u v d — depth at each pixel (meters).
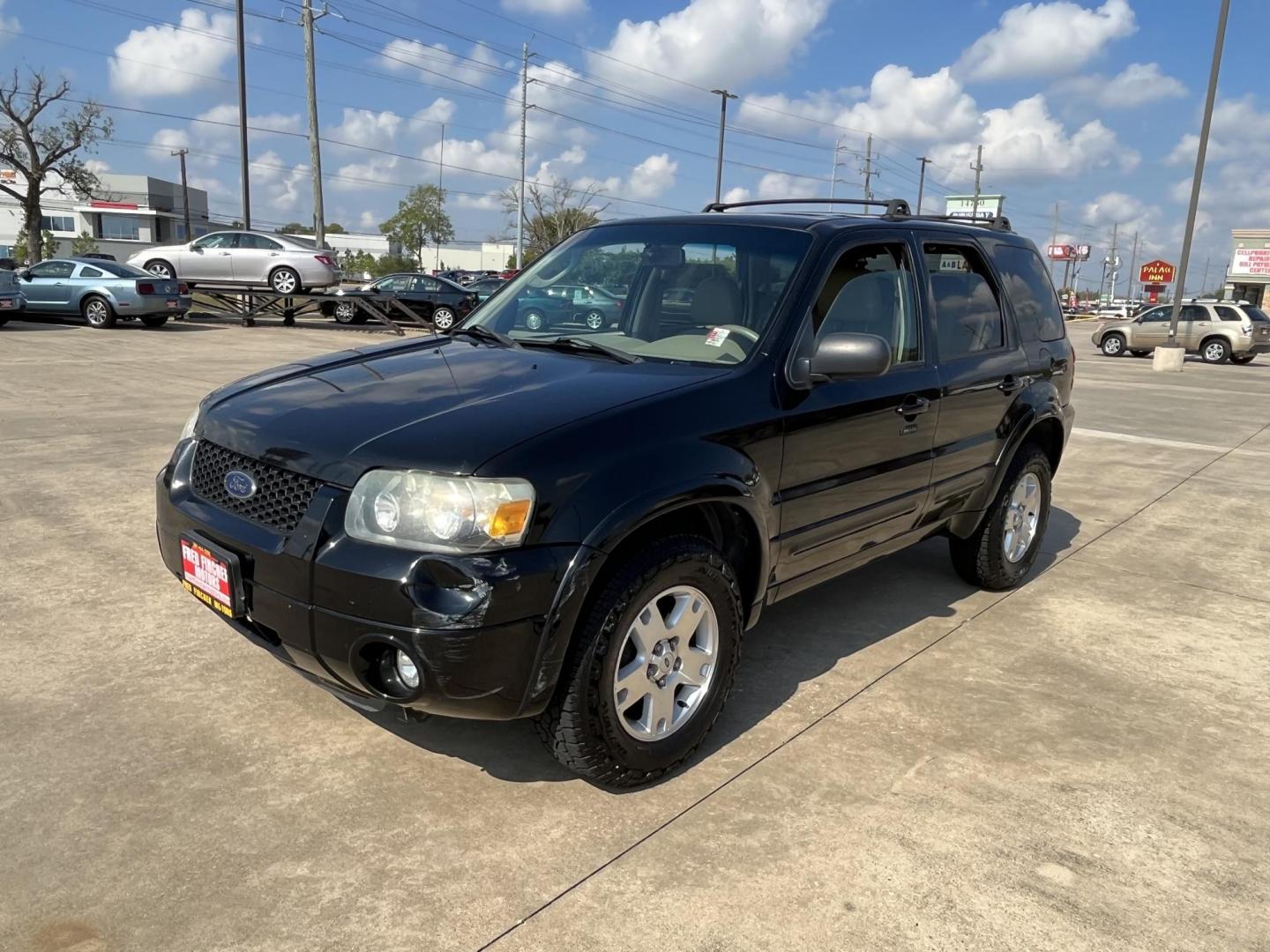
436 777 2.94
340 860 2.52
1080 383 17.70
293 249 23.38
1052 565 5.56
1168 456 9.46
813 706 3.55
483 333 3.77
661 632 2.88
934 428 4.03
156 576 4.53
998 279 4.70
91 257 21.80
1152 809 2.93
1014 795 2.98
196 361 14.10
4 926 2.22
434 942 2.23
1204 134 20.88
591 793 2.89
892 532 3.97
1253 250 47.72
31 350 15.02
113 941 2.19
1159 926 2.39
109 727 3.14
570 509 2.57
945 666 3.98
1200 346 25.91
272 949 2.19
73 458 6.95
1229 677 3.99
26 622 3.95
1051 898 2.48
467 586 2.44
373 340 19.83
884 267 3.89
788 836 2.71
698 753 3.17
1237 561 5.76
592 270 3.97
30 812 2.66
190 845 2.55
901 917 2.39
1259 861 2.69
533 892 2.42
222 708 3.30
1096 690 3.80
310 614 2.57
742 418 3.07
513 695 2.55
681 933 2.30
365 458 2.58
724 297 3.54
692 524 3.15
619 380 3.06
